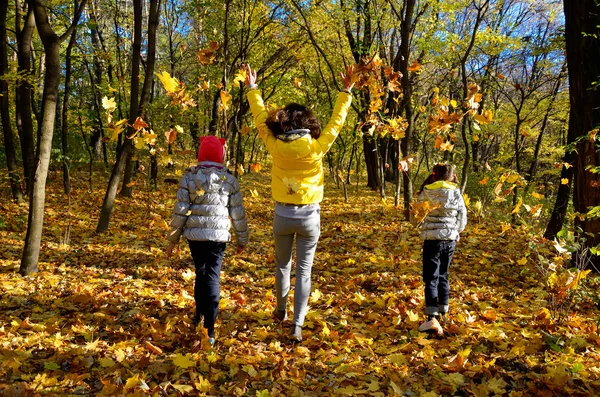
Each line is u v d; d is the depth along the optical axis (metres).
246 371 2.76
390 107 9.70
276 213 3.24
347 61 12.02
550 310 3.76
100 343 3.12
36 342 3.08
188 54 15.34
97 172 15.65
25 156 9.74
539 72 12.72
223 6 10.94
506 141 16.97
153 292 4.36
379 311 4.04
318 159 3.13
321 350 3.11
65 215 8.68
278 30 12.38
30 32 9.18
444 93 12.34
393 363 2.98
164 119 9.99
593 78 4.61
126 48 15.48
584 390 2.57
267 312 3.80
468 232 7.74
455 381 2.72
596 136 4.17
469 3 10.86
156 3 7.62
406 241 7.14
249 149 22.22
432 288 3.54
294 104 3.22
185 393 2.53
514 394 2.55
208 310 3.16
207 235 3.13
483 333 3.43
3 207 8.93
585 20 4.63
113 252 6.16
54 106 4.91
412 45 11.30
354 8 10.06
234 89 11.50
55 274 4.96
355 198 14.00
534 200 8.79
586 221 4.65
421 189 3.86
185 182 3.16
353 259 5.96
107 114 3.61
